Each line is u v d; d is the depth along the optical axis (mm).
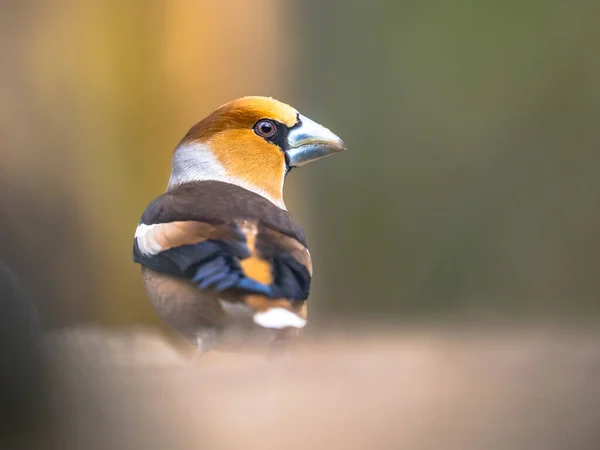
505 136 4031
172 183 3070
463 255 3998
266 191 3064
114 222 3318
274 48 3461
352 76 3932
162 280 3006
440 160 4016
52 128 3312
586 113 4000
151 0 3316
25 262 3301
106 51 3316
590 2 3947
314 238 3893
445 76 4008
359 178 3967
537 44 4004
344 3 3861
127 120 3322
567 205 4023
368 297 3959
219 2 3338
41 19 3309
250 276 2990
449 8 3967
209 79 3340
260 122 3062
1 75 3305
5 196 3305
